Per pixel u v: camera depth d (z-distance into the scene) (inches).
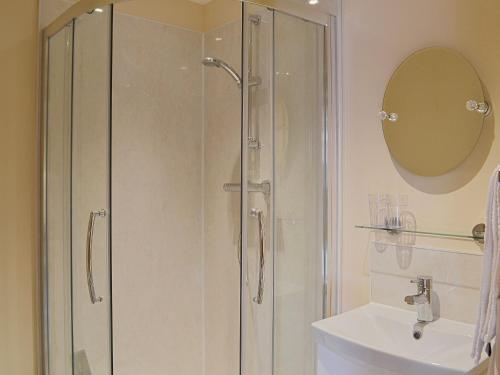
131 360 94.7
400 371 50.4
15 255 74.5
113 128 91.1
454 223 61.2
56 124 75.5
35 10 75.7
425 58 64.2
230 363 97.7
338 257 76.0
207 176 103.4
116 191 92.0
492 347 51.5
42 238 75.9
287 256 75.9
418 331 59.8
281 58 74.7
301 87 76.6
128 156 93.4
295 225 76.5
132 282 94.7
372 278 70.7
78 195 74.8
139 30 93.9
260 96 76.1
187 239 102.9
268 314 74.8
